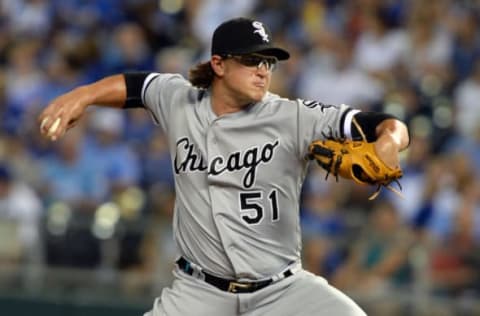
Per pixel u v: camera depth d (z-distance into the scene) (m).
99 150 44.06
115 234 38.41
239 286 20.72
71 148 43.66
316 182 42.00
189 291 21.14
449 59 50.69
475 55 50.97
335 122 19.62
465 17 52.28
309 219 40.78
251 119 20.44
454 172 43.16
